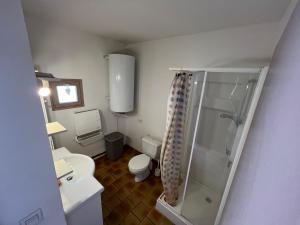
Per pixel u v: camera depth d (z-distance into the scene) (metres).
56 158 1.57
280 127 0.38
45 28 1.78
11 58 0.53
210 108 1.84
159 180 2.34
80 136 2.42
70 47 2.05
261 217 0.36
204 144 1.95
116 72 2.39
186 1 1.17
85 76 2.32
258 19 1.39
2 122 0.55
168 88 2.33
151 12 1.40
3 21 0.49
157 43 2.32
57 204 0.81
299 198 0.22
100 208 1.23
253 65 1.56
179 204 1.79
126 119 3.16
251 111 1.04
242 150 1.06
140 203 1.93
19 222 0.68
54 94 2.04
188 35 1.97
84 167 1.53
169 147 1.63
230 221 0.73
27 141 0.63
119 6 1.32
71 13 1.50
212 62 1.84
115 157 2.78
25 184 0.66
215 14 1.36
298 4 0.49
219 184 1.79
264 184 0.40
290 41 0.48
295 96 0.31
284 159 0.30
